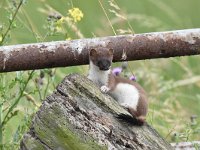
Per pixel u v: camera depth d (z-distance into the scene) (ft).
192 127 40.70
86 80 29.45
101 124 28.50
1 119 35.09
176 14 68.95
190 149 37.45
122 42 32.22
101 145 27.96
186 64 55.72
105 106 29.32
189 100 52.21
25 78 38.73
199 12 72.38
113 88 38.09
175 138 40.55
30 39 53.88
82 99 28.73
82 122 28.19
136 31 63.16
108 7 64.80
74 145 27.84
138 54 32.37
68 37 37.58
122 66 42.98
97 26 61.82
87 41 31.99
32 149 27.86
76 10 37.93
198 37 31.99
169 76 55.83
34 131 27.96
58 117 28.02
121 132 28.89
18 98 35.27
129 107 36.91
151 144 29.50
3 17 42.34
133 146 28.78
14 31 53.93
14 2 35.94
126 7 68.85
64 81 28.89
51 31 36.42
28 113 37.27
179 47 32.09
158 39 32.07
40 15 59.47
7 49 31.22
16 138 34.91
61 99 28.40
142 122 30.25
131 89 37.86
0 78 35.55
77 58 31.89
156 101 48.83
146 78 51.13
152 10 69.05
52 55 31.48
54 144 27.84
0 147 34.73
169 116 47.47
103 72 37.73
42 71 37.60
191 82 51.96
